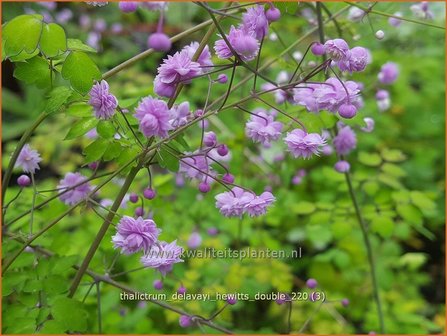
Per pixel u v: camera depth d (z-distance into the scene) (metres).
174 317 0.26
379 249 0.36
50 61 0.17
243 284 0.28
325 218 0.28
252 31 0.16
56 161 0.38
